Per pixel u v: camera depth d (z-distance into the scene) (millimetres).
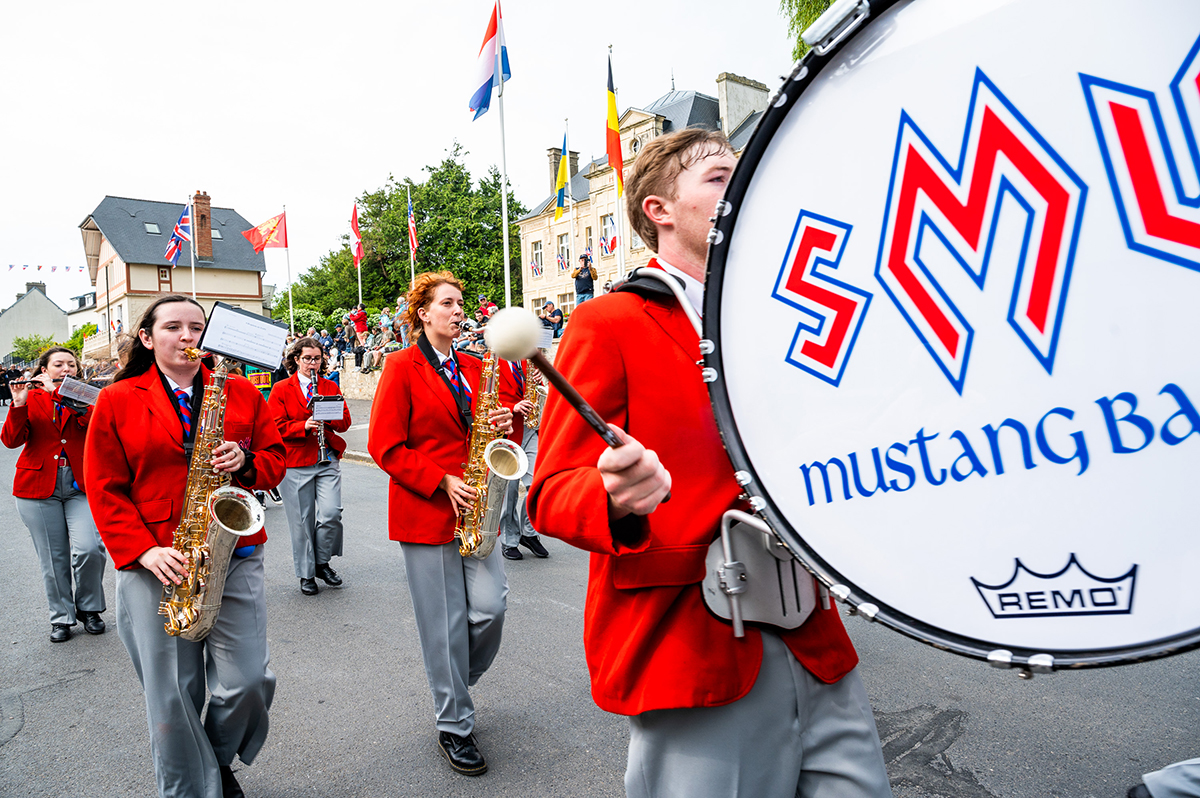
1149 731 2953
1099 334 746
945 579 847
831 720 1318
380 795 2814
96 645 4590
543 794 2787
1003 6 783
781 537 955
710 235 998
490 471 3012
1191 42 689
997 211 796
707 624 1247
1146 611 726
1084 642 759
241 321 2461
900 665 3643
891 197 869
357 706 3553
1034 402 783
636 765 1351
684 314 1294
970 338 820
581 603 4902
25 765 3160
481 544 2928
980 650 812
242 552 2531
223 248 47875
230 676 2510
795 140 934
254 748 2658
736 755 1258
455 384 3266
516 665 3930
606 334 1264
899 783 2688
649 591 1257
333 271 47000
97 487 2402
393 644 4352
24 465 4617
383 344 22078
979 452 819
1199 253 694
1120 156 726
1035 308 779
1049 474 778
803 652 1282
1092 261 747
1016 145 783
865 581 903
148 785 2984
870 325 893
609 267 31703
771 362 971
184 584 2371
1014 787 2641
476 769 2910
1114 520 742
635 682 1285
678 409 1252
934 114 831
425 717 3422
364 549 6664
